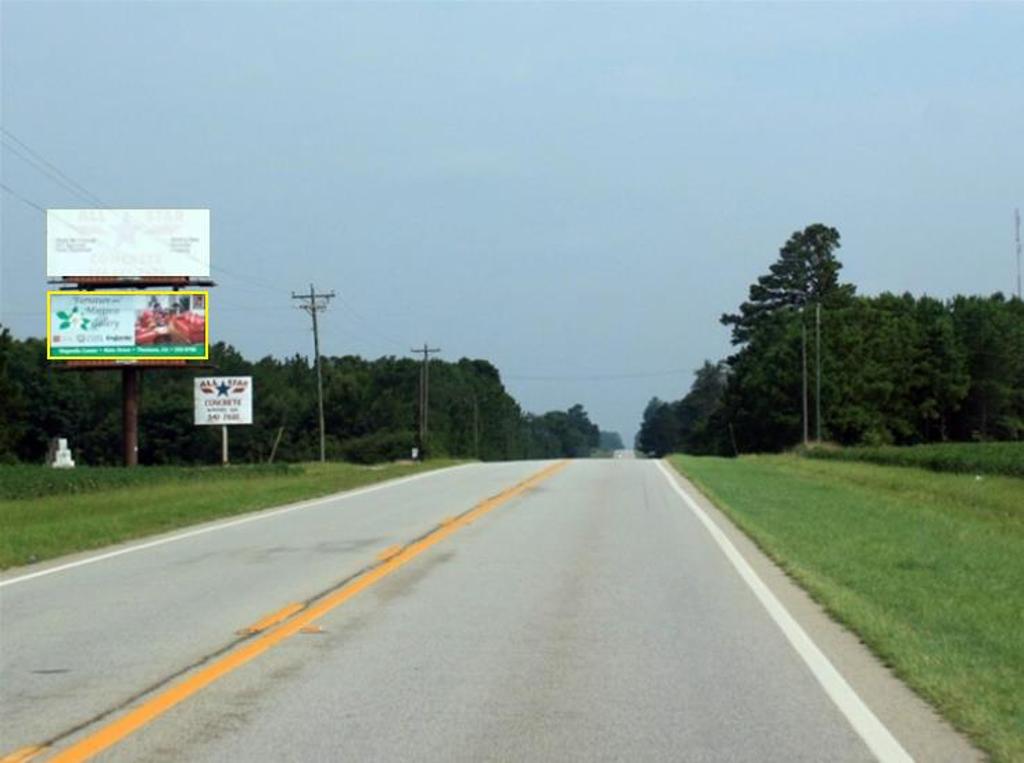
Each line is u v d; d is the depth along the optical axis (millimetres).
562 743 8641
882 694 10180
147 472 52594
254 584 17297
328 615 14414
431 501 34969
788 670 11172
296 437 134875
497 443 176750
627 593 16141
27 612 14922
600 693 10250
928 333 114062
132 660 11789
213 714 9523
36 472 47250
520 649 12227
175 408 111812
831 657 11750
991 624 13141
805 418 96438
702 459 68750
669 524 26656
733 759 8227
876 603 14680
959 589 15859
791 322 120562
